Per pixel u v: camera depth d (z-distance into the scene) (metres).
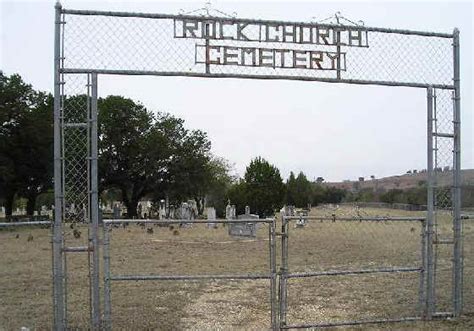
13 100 50.12
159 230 33.72
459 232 8.58
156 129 61.53
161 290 11.52
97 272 7.35
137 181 61.84
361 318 8.65
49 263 16.56
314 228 35.78
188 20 7.61
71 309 9.52
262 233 31.19
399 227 36.75
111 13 7.36
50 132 51.75
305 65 7.96
